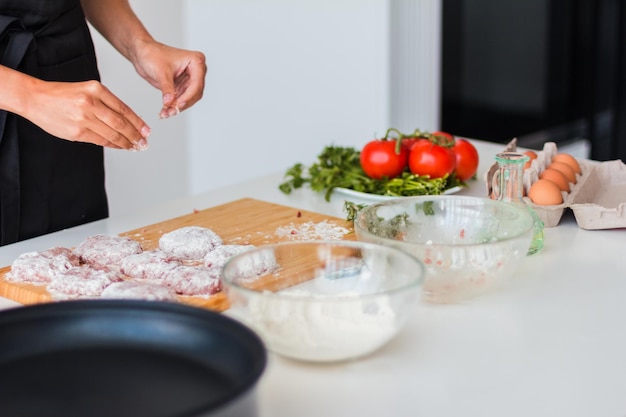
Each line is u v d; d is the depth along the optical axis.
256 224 1.49
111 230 1.52
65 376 0.83
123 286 1.12
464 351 1.03
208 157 3.32
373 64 3.25
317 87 3.34
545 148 1.71
